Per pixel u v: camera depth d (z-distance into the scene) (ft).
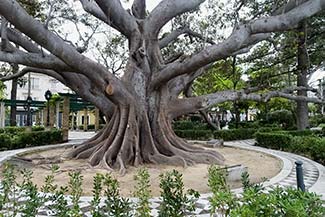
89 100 35.27
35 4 40.68
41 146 48.65
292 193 8.71
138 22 34.06
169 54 49.03
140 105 32.14
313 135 46.98
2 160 31.96
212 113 89.97
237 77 63.31
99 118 88.28
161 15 33.45
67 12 43.91
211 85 75.31
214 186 11.23
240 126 84.33
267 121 94.89
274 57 59.88
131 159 29.30
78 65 25.98
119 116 31.07
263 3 43.96
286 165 31.27
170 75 30.14
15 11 18.58
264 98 35.96
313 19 49.93
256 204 7.70
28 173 18.49
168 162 29.55
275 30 22.59
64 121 58.44
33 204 10.18
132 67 33.30
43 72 36.45
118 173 25.67
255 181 24.07
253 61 61.93
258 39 29.25
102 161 27.55
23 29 19.84
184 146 33.30
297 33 42.01
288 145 43.70
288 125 86.33
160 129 32.30
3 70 63.67
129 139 29.78
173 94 35.06
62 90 139.44
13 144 45.06
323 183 23.32
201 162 30.78
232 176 23.04
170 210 9.87
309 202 7.98
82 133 98.02
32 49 29.84
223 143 53.67
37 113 98.58
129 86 32.42
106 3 28.45
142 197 11.69
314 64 58.90
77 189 12.66
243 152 42.70
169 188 10.66
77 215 9.68
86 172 25.40
